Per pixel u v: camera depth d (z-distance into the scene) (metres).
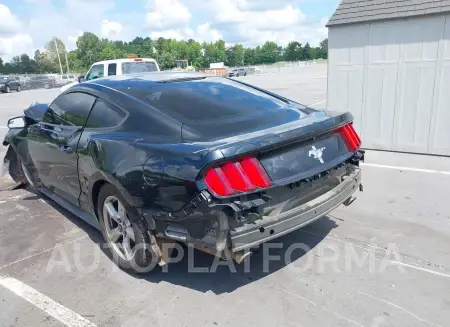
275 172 2.56
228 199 2.33
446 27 5.55
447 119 5.83
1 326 2.56
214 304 2.73
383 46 6.13
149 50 103.19
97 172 3.06
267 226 2.51
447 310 2.55
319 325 2.47
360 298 2.71
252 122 2.93
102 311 2.69
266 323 2.51
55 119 3.96
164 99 3.15
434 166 5.51
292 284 2.91
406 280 2.89
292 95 17.67
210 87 3.54
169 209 2.54
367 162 5.86
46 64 97.25
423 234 3.56
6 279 3.12
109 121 3.22
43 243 3.73
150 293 2.88
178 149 2.52
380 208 4.16
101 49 105.25
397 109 6.22
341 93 6.73
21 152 4.66
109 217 3.22
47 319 2.62
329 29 6.60
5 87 29.38
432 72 5.80
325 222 3.88
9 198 5.02
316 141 2.90
